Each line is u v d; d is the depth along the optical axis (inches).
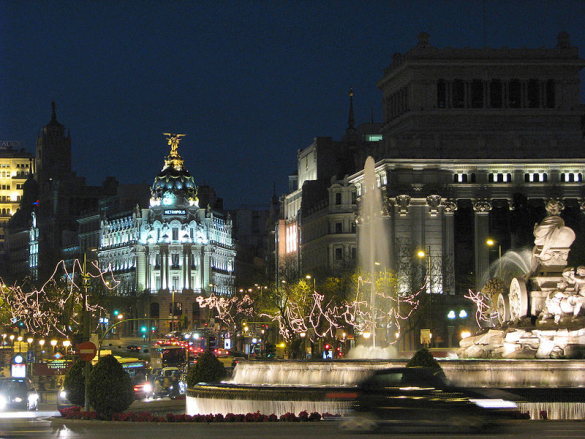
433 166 7411.4
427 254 6988.2
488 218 7426.2
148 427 2393.0
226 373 3046.3
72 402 2942.9
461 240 7529.5
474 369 2566.4
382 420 2032.5
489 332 2972.4
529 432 1998.0
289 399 2429.9
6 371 5807.1
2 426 2689.5
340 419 2256.4
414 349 6555.1
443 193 7357.3
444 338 6732.3
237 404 2561.5
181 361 7209.6
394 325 6407.5
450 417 1991.9
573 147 7568.9
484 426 1989.4
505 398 2080.5
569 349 2746.1
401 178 7396.7
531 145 7568.9
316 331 6934.1
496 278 3105.3
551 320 2805.1
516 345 2800.2
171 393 4596.5
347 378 2728.8
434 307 6505.9
